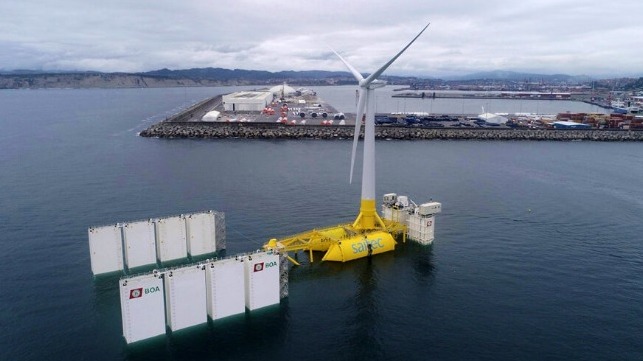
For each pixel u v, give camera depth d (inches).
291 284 3344.0
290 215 4795.8
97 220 4554.6
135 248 3442.4
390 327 2805.1
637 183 6545.3
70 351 2509.8
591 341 2664.9
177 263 3599.9
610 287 3331.7
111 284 3243.1
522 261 3782.0
